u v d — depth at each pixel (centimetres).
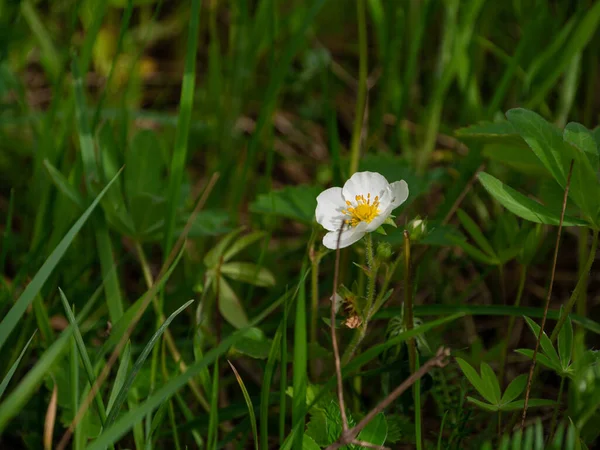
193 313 33
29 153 45
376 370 31
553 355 29
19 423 33
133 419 25
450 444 30
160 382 32
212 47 47
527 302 39
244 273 34
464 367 29
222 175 42
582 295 34
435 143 48
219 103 46
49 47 47
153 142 36
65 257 37
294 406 28
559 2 47
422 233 29
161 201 34
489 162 41
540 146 29
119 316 32
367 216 29
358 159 37
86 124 34
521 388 29
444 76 42
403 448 32
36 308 31
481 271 40
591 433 30
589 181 29
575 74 42
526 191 42
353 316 29
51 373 32
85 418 27
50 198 35
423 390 31
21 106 43
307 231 42
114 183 34
